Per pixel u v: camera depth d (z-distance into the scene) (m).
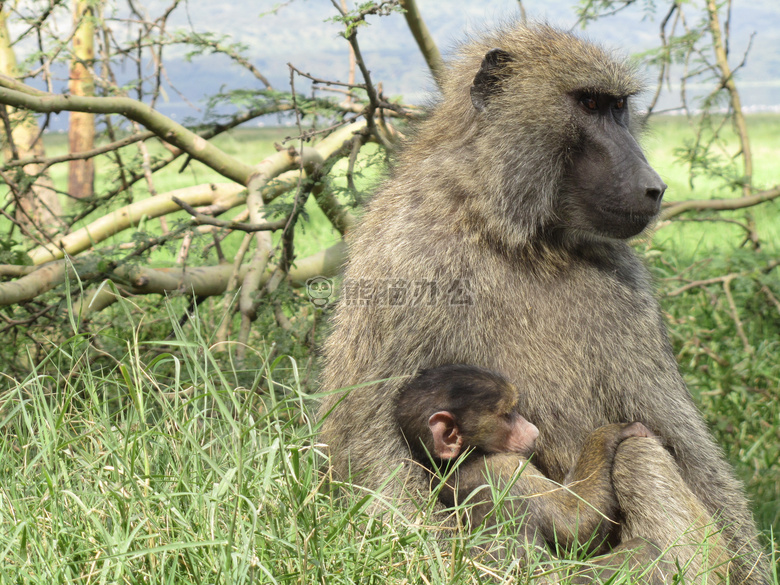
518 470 3.01
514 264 3.34
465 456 3.12
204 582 2.42
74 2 7.12
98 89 6.84
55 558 2.51
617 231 3.37
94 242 6.04
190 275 5.69
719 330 6.63
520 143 3.37
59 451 3.22
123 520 2.65
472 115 3.52
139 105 5.69
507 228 3.30
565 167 3.42
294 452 2.79
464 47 3.98
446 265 3.28
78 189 10.70
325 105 6.03
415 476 3.18
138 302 6.20
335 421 3.54
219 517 2.77
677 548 2.96
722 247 9.71
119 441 3.15
